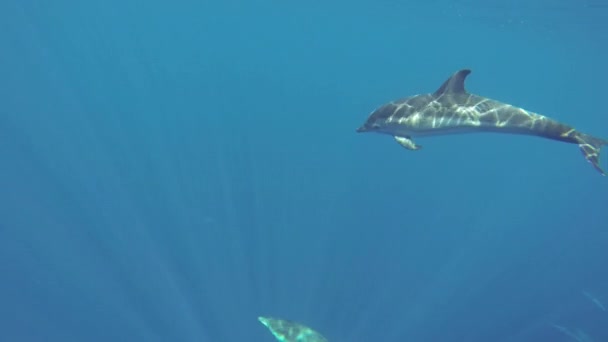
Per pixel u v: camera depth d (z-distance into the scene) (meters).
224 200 27.84
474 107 7.79
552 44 46.12
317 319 20.09
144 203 26.97
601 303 24.20
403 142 8.40
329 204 28.92
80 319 19.92
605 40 38.94
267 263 22.92
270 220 26.22
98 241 23.75
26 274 22.00
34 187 27.83
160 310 20.11
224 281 21.58
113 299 20.48
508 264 27.00
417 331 20.55
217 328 19.23
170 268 22.19
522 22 37.31
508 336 21.14
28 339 18.81
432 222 29.75
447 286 23.73
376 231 27.05
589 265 28.31
